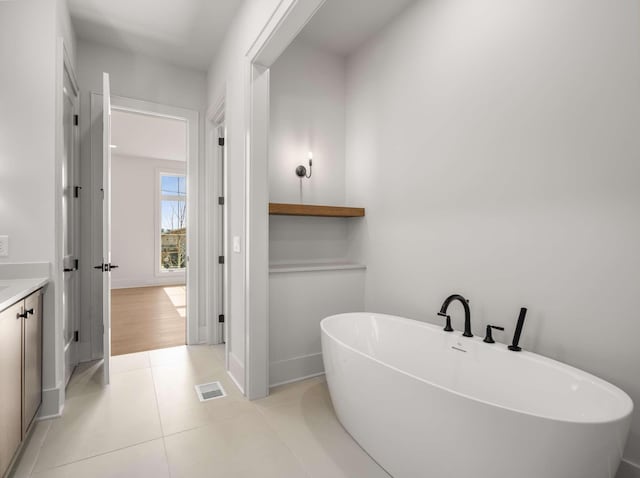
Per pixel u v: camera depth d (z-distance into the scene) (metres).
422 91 2.40
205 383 2.47
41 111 1.98
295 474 1.55
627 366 1.40
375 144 2.85
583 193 1.54
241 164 2.38
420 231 2.42
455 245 2.16
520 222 1.79
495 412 1.16
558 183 1.63
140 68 3.11
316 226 3.04
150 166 7.23
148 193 7.21
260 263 2.27
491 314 1.94
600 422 1.08
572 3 1.57
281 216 2.87
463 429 1.24
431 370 2.05
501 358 1.72
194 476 1.53
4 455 1.37
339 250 3.16
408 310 2.51
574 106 1.56
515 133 1.81
